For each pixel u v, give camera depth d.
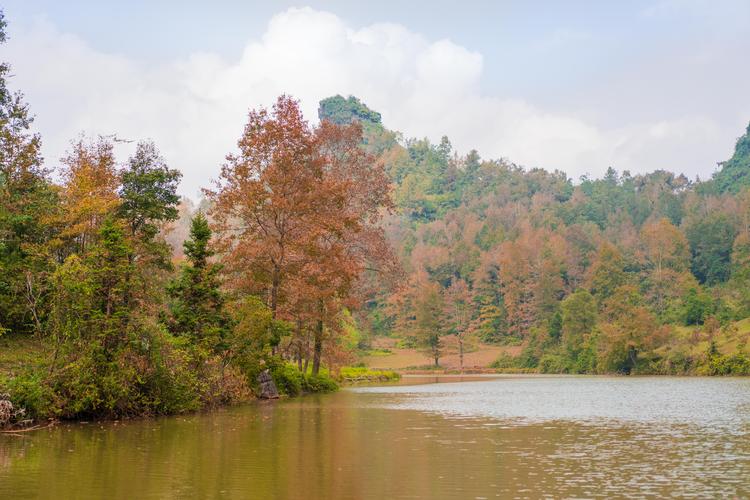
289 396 40.75
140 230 40.75
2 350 26.94
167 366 25.70
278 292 43.59
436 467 13.54
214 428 21.00
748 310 109.19
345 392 47.72
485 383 68.62
